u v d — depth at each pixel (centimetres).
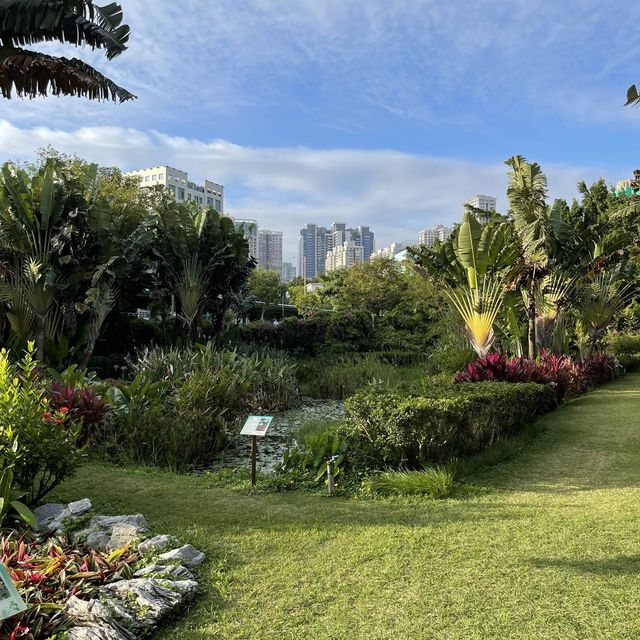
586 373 1309
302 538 380
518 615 271
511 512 433
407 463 569
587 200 2231
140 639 254
